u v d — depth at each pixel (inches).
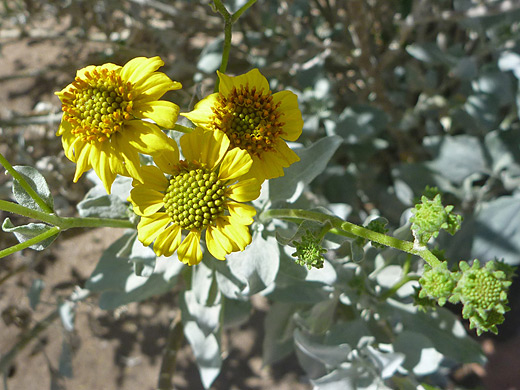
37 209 4.0
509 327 9.3
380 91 8.4
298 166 5.0
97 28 10.0
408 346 5.7
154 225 3.7
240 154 3.7
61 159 8.1
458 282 3.4
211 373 6.0
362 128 7.4
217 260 5.2
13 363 9.0
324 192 8.3
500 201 6.7
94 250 9.4
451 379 9.2
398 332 6.6
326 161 5.0
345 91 9.5
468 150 7.4
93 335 9.3
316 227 4.0
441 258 3.9
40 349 8.3
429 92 8.6
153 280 5.6
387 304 5.7
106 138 3.7
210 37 10.5
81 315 9.4
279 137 4.0
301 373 9.2
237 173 3.7
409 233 5.1
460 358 5.7
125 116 3.6
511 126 8.0
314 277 5.0
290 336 6.9
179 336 7.3
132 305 9.5
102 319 9.4
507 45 7.3
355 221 8.5
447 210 3.5
